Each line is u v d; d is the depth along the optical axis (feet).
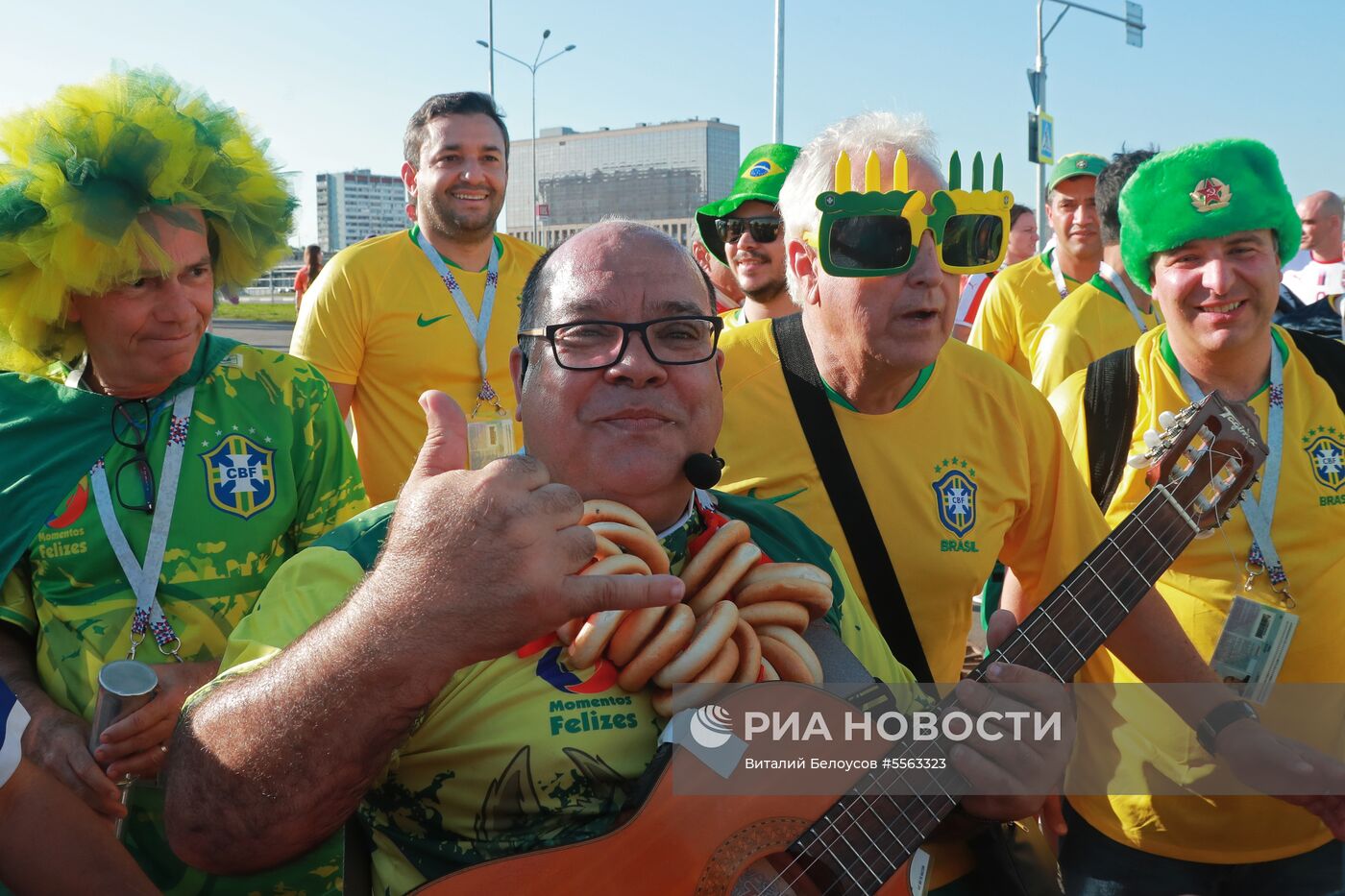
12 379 8.02
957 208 7.88
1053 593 6.84
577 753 5.66
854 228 7.85
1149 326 15.46
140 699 6.86
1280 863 8.92
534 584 4.40
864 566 8.21
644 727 5.86
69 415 7.81
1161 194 9.05
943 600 8.36
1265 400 9.29
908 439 8.37
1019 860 7.14
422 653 4.47
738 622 6.06
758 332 8.84
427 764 5.76
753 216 13.83
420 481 4.71
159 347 7.71
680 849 5.39
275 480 8.07
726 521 6.66
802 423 8.40
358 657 4.52
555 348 6.17
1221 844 8.95
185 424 7.93
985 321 19.58
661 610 5.90
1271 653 8.22
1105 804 9.34
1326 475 9.05
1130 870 9.30
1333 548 9.01
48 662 7.57
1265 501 8.98
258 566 7.97
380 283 13.87
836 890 5.64
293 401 8.32
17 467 7.71
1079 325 15.53
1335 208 25.95
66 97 7.54
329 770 4.66
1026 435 8.66
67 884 5.39
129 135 7.34
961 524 8.34
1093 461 9.46
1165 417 7.56
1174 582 9.11
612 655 5.82
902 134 8.11
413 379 13.89
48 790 5.50
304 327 13.83
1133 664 8.25
